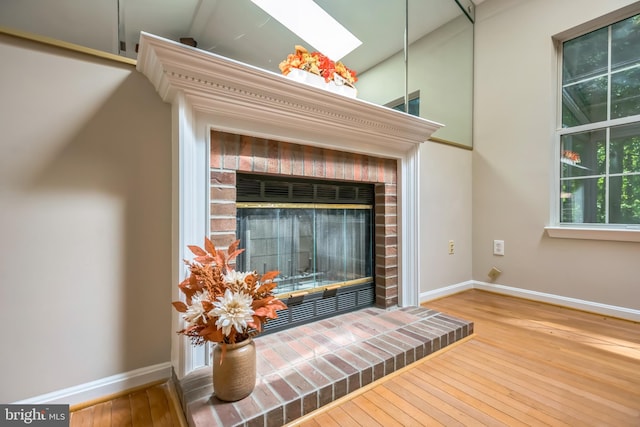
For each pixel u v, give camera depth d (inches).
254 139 55.7
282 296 64.1
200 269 41.6
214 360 40.4
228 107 50.5
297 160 61.5
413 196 80.5
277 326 63.3
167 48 40.9
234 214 53.6
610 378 50.3
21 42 39.9
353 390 46.6
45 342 41.5
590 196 85.1
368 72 88.6
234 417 37.2
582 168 86.6
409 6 97.0
